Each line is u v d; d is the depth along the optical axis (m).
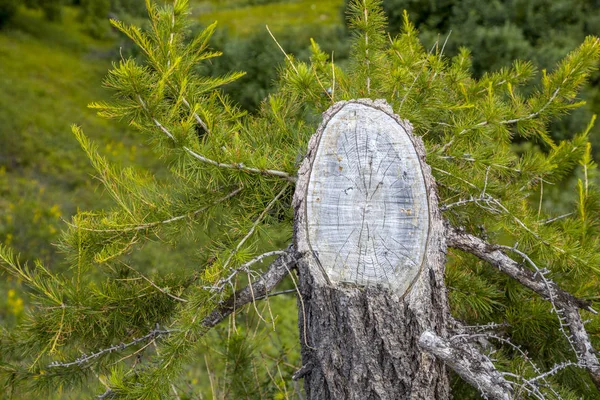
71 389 2.63
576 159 2.93
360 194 2.24
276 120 2.92
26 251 6.69
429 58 3.14
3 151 9.71
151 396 2.18
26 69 14.39
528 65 3.30
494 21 10.98
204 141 2.54
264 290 2.34
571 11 11.16
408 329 2.12
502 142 3.07
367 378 2.11
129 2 18.64
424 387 2.12
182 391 3.48
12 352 2.56
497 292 2.89
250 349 3.48
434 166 2.73
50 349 2.42
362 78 3.00
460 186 2.74
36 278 2.45
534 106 2.91
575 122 8.66
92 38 18.58
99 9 18.91
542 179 2.93
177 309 2.51
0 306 5.27
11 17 17.64
